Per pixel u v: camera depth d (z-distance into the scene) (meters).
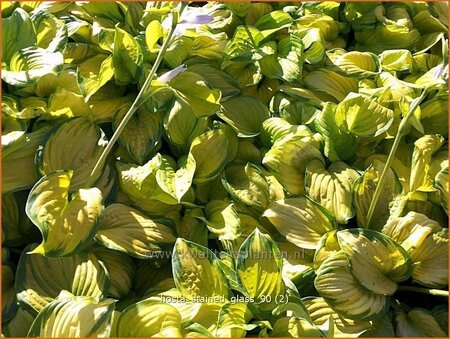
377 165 1.26
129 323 0.99
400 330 1.08
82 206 1.06
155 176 1.17
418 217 1.16
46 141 1.17
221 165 1.22
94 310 0.96
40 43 1.28
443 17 1.70
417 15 1.65
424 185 1.23
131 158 1.24
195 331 0.98
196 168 1.22
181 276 1.05
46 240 1.01
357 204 1.21
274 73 1.41
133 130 1.26
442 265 1.13
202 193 1.26
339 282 1.07
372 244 1.10
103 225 1.13
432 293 1.11
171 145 1.31
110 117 1.28
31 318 1.03
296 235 1.16
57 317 0.95
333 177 1.24
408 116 1.08
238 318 1.01
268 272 1.03
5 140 1.13
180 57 1.37
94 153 1.19
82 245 1.03
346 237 1.10
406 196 1.22
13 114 1.17
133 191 1.17
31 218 1.02
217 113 1.31
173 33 1.03
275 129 1.30
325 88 1.41
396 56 1.49
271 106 1.39
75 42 1.44
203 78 1.34
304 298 1.12
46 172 1.14
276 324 1.03
